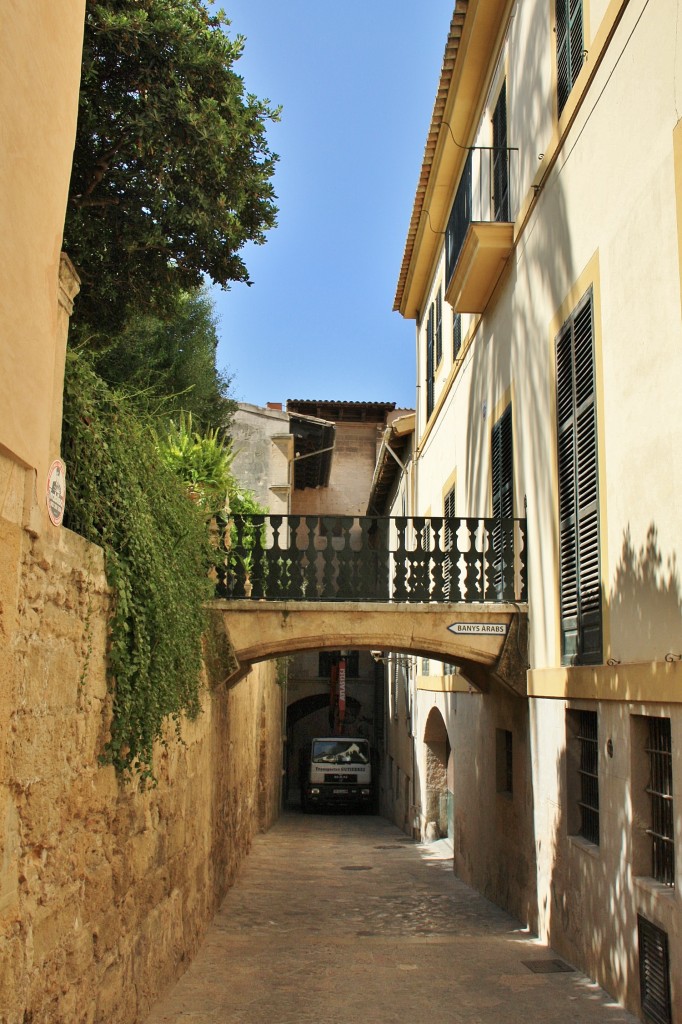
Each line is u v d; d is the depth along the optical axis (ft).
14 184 13.57
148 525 22.47
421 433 69.62
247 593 35.94
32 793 14.42
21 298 13.91
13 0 13.30
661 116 22.45
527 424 35.58
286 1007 23.93
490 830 43.55
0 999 12.82
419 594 35.81
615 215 25.66
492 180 42.65
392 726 97.86
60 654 15.99
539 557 33.65
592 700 27.20
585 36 28.76
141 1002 21.81
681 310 21.13
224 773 40.88
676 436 21.52
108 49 35.04
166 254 40.50
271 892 44.83
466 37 43.88
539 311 33.96
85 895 17.34
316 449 102.99
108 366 64.49
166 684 23.90
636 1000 23.02
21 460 13.94
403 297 72.69
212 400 79.56
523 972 28.04
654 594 22.71
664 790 22.72
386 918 39.22
